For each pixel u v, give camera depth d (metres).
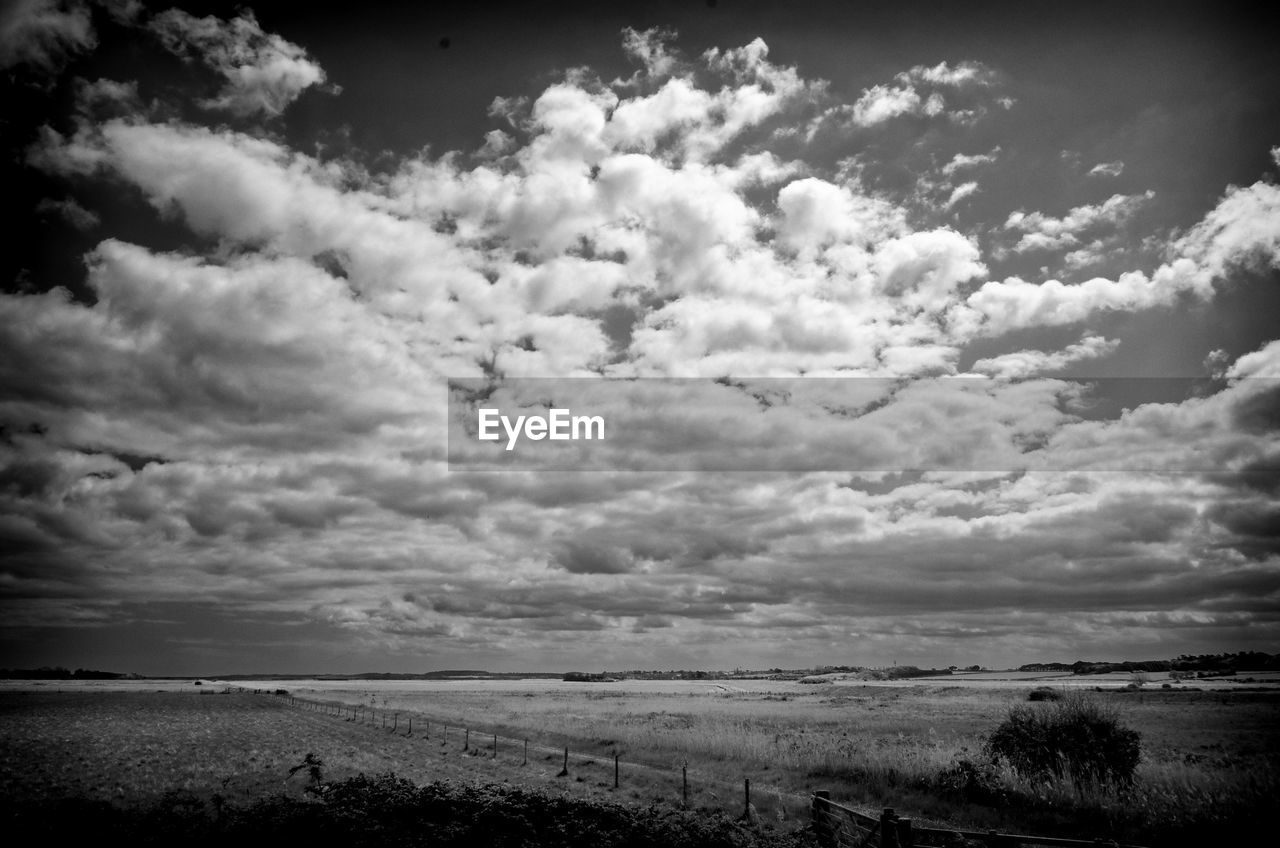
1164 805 17.73
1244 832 15.63
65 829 17.47
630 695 127.94
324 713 74.38
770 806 20.25
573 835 15.05
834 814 15.62
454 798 16.70
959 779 21.72
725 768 27.95
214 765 32.25
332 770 29.08
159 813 18.28
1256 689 108.19
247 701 108.06
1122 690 104.50
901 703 86.94
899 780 23.20
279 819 16.27
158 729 54.31
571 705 86.12
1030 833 16.97
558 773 27.66
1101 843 12.58
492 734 44.38
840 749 29.80
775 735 38.06
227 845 15.55
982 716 57.44
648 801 21.48
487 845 14.73
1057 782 20.56
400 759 33.06
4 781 27.78
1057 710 22.91
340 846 14.94
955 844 13.38
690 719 55.47
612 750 33.91
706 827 15.77
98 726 57.75
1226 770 21.08
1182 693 95.12
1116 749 21.72
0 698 119.00
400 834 15.24
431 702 97.06
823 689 155.25
